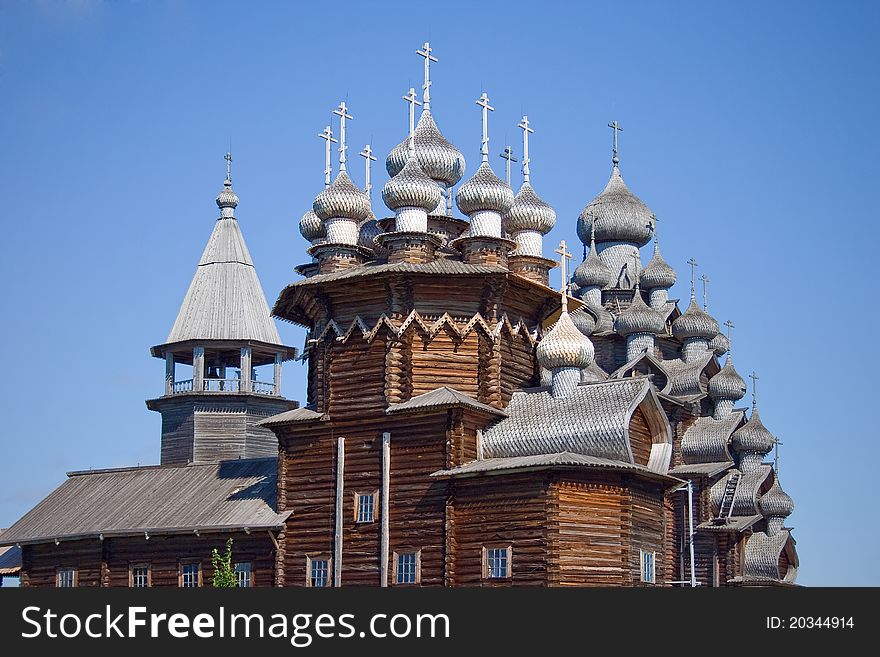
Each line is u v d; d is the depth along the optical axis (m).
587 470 58.84
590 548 58.41
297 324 72.94
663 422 63.12
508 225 72.38
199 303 92.44
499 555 59.06
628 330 91.94
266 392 92.94
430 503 61.56
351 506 64.00
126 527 72.00
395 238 65.94
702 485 87.12
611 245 100.56
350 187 70.81
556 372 64.00
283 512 66.31
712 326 96.56
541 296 68.50
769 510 89.94
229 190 97.00
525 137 74.00
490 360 64.56
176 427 91.00
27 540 75.19
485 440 62.88
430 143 72.44
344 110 73.19
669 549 81.44
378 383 64.12
